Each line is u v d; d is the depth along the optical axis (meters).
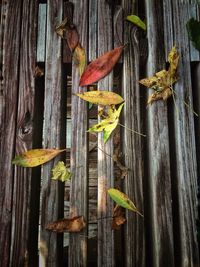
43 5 0.40
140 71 0.42
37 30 0.40
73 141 0.37
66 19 0.39
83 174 0.36
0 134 0.37
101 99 0.38
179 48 0.39
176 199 0.37
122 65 0.40
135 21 0.39
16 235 0.35
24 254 0.35
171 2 0.40
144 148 0.42
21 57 0.39
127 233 0.35
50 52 0.39
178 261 0.36
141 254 0.35
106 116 0.38
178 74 0.38
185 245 0.35
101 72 0.38
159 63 0.38
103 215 0.36
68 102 0.59
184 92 0.38
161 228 0.35
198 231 0.35
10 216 0.36
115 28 0.39
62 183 0.39
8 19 0.40
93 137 0.56
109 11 0.40
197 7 0.40
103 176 0.36
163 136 0.37
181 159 0.37
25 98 0.38
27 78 0.39
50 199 0.36
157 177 0.36
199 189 0.36
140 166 0.37
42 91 0.42
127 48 0.39
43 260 0.35
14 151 0.37
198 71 0.39
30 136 0.37
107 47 0.39
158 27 0.39
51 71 0.38
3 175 0.37
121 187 0.38
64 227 0.35
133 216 0.36
